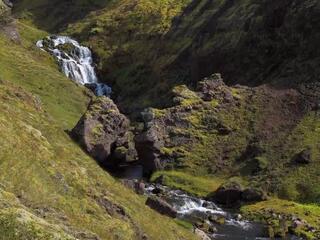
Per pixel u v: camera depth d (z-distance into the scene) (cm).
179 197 9900
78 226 5062
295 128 11550
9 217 3762
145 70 18938
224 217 9019
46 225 3978
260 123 12019
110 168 11156
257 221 8888
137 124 13038
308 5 14150
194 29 19012
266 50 14712
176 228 7100
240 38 15962
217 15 18162
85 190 6038
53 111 12700
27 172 5384
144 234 6019
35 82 14275
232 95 12975
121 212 6141
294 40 14025
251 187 10144
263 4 15888
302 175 10200
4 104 7056
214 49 16562
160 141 11650
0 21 17588
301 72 13138
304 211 9106
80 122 10194
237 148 11606
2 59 14888
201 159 11512
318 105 11938
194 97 13000
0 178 5000
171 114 12369
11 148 5562
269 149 11200
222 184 10294
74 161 6775
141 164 11488
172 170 11350
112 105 10981
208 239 7644
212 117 12419
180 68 17625
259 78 14200
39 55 18250
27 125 6625
